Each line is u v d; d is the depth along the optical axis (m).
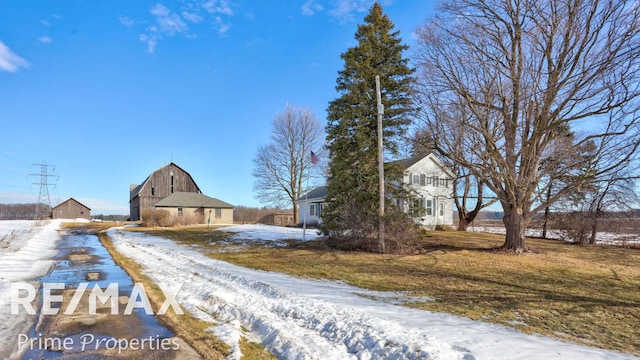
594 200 23.03
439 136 16.31
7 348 5.08
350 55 19.62
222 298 7.70
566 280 11.05
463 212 29.84
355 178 18.48
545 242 23.64
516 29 14.98
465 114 15.25
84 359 4.73
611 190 22.42
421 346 4.91
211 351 5.04
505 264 13.48
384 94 19.52
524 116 15.24
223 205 46.06
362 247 17.47
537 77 14.14
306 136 40.78
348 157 19.27
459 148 15.88
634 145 13.06
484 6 15.27
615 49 12.40
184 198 45.06
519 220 16.48
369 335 5.43
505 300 8.55
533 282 10.66
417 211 17.94
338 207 18.88
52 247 18.16
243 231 27.75
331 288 9.55
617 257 16.81
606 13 12.66
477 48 15.35
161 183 51.97
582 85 13.20
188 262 13.30
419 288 9.76
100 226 38.03
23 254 14.80
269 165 41.53
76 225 40.16
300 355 4.93
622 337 6.20
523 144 15.23
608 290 9.85
